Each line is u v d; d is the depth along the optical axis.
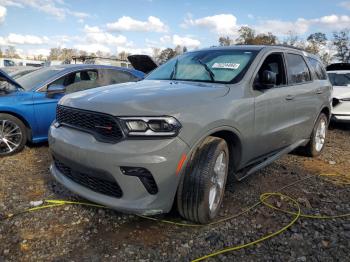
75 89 6.38
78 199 3.80
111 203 2.95
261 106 3.84
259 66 4.05
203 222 3.23
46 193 3.98
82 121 3.15
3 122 5.41
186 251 2.88
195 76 4.08
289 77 4.70
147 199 2.90
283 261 2.75
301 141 5.27
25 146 6.04
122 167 2.84
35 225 3.26
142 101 2.97
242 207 3.71
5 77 5.57
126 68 7.45
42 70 6.55
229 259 2.77
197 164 3.06
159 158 2.81
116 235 3.11
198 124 3.02
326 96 5.82
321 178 4.75
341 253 2.86
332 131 8.84
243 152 3.68
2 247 2.90
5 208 3.58
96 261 2.73
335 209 3.72
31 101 5.67
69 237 3.06
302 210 3.66
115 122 2.87
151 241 3.02
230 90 3.57
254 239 3.07
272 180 4.59
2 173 4.65
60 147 3.25
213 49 4.62
